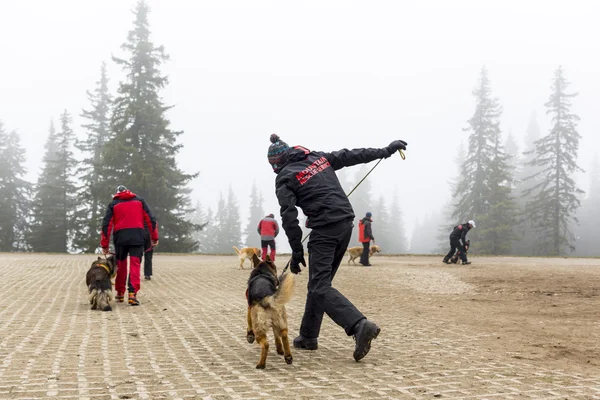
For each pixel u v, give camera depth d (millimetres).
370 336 4367
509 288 10633
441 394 3475
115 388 3605
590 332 6086
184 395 3441
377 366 4391
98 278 7805
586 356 4836
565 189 49375
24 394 3434
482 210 51156
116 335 5758
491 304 8680
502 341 5555
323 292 4672
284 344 4449
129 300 8266
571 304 8430
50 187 47188
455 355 4852
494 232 48844
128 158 38219
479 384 3768
